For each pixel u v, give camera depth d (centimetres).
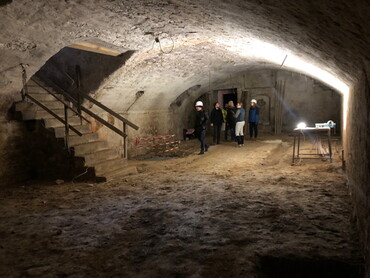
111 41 607
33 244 353
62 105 777
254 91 1574
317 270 297
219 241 345
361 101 345
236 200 494
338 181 582
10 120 650
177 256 314
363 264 287
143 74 900
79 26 506
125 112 1030
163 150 1122
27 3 409
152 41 655
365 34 199
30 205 500
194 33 612
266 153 960
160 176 692
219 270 286
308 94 1480
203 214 435
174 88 1161
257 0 269
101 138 904
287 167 739
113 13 477
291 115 1523
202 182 623
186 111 1474
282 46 502
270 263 307
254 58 994
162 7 445
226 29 527
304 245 328
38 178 695
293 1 224
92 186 613
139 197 530
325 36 274
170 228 389
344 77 449
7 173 643
